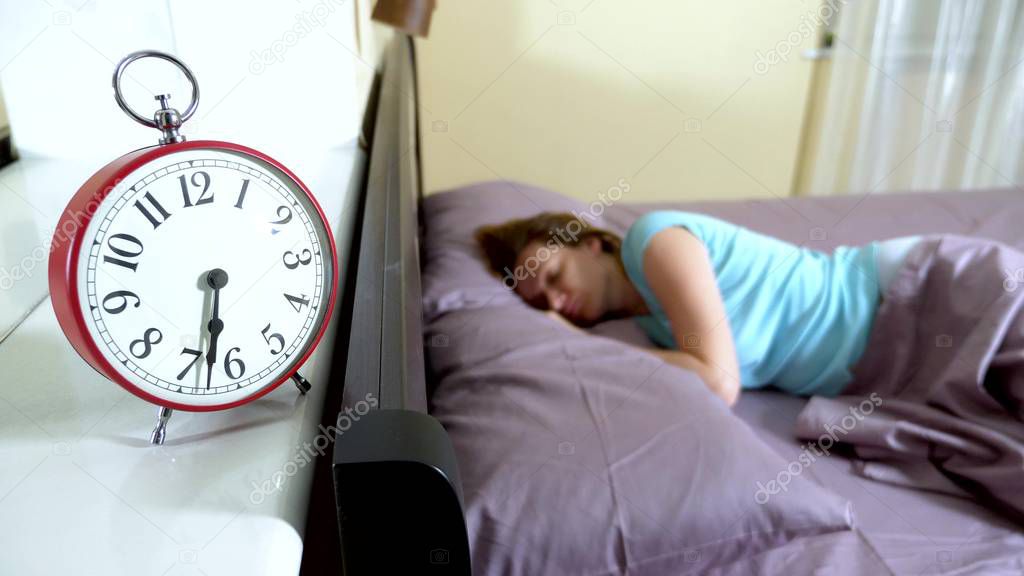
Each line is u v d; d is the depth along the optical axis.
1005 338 0.96
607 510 0.72
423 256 1.41
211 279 0.35
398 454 0.27
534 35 2.27
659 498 0.73
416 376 0.38
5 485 0.33
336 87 0.90
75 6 0.69
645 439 0.78
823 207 1.72
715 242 1.20
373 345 0.41
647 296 1.22
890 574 0.75
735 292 1.18
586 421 0.81
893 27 2.19
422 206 1.65
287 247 0.37
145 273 0.33
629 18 2.28
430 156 2.39
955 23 2.17
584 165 2.46
